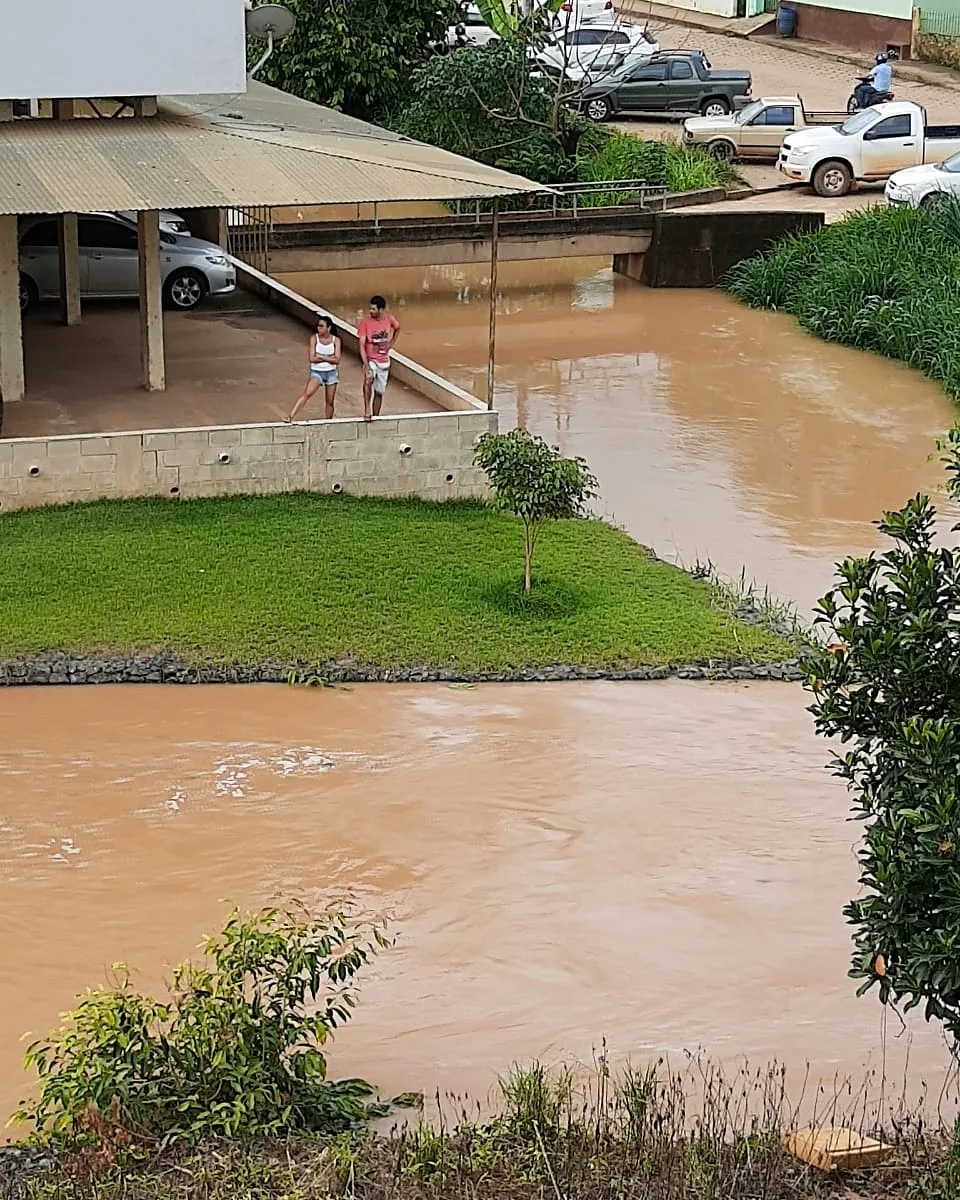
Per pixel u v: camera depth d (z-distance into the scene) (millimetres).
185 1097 9070
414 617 17562
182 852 13062
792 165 37188
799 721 15977
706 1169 8383
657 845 13406
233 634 16859
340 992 11148
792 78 45656
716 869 13062
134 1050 9250
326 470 20625
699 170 36688
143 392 22766
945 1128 9289
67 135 21219
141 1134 8898
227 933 9852
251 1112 9008
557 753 15039
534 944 11891
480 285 34562
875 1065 10414
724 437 25156
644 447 24625
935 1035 10828
